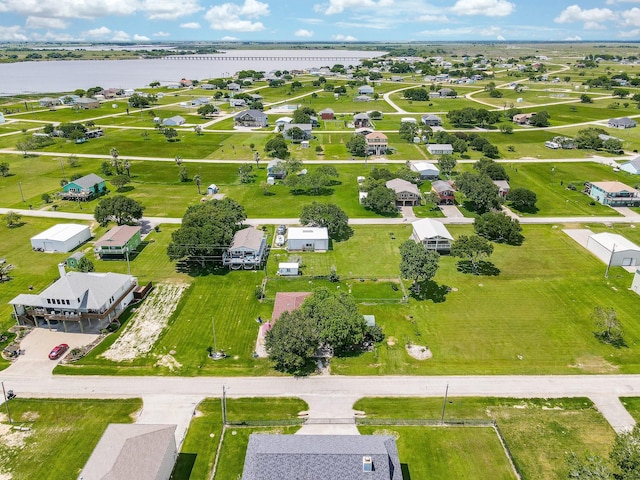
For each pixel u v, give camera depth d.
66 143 192.88
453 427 55.38
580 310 79.31
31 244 103.00
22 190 137.12
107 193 135.12
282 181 146.12
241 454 51.38
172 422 55.78
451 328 74.62
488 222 105.38
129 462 44.94
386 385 62.31
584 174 152.12
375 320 76.56
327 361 67.12
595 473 42.62
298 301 75.44
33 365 65.44
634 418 56.94
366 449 44.59
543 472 49.44
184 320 76.25
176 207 125.25
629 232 110.00
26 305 72.69
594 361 67.12
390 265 95.00
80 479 43.47
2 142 192.25
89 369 64.69
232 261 93.12
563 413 57.59
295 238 100.12
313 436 47.72
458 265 95.19
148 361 66.56
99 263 95.00
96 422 55.69
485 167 139.75
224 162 167.75
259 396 60.12
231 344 70.44
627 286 86.75
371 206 125.38
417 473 49.19
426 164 154.00
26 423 55.56
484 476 49.06
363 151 178.50
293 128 197.75
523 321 76.31
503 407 58.50
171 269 93.12
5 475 48.69
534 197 121.19
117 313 77.62
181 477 48.50
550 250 101.19
